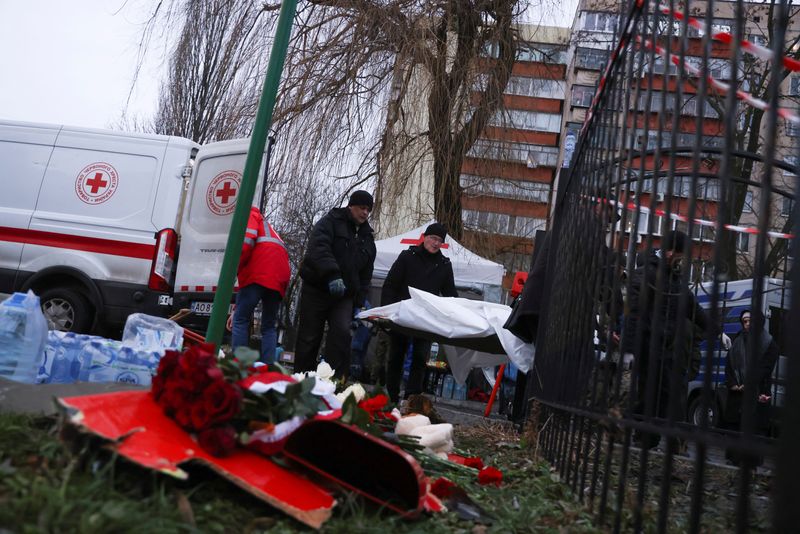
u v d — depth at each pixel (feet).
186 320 32.04
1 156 34.27
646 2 11.08
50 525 5.69
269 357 26.73
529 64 52.01
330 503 8.36
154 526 6.19
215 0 48.49
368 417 10.62
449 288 30.35
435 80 48.24
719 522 11.67
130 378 16.31
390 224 51.39
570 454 13.65
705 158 20.83
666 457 7.88
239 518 7.64
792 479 4.95
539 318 22.84
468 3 48.37
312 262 24.98
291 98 46.47
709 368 7.25
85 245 33.24
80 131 34.30
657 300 9.15
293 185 46.24
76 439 7.40
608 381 11.50
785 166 18.44
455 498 10.25
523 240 62.23
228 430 8.21
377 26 47.19
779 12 6.51
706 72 8.08
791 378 5.07
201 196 32.42
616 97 13.56
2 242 33.53
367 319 26.99
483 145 49.24
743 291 26.20
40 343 13.69
